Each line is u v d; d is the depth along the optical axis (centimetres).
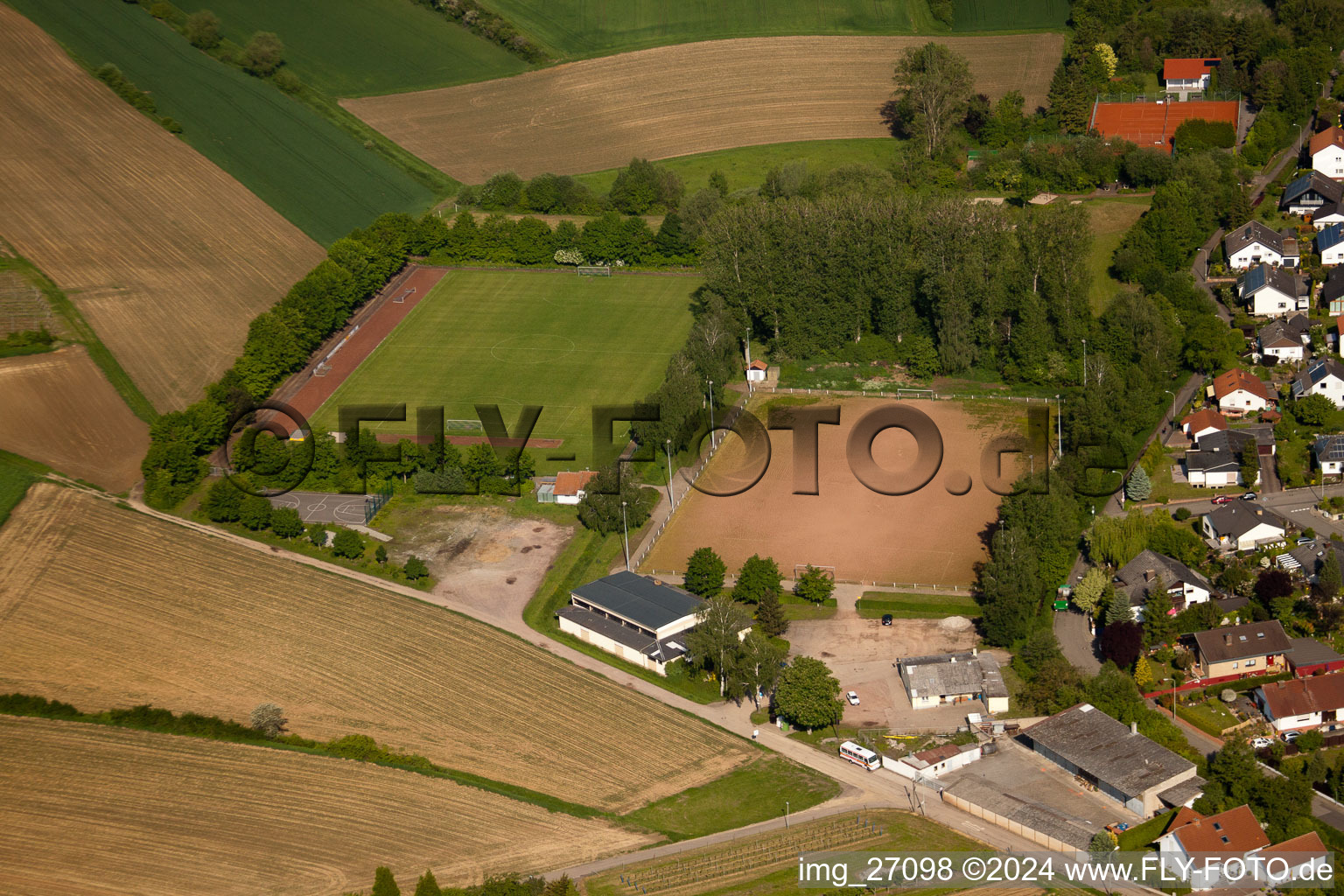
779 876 13538
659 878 13600
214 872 13912
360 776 15325
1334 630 16825
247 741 15912
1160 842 13562
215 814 14750
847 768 15425
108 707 16525
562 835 14388
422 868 13900
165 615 18362
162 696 16762
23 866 14025
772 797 14925
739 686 16500
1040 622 17625
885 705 16425
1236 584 17600
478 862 13950
